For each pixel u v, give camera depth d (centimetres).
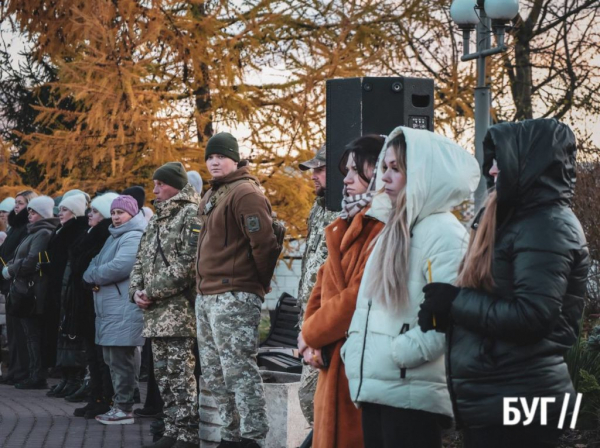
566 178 299
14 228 1110
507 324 289
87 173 1385
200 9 1350
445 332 312
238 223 585
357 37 1323
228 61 1307
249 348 582
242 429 579
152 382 812
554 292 285
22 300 995
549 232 290
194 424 648
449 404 342
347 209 410
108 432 748
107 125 1289
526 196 297
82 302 817
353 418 392
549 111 1745
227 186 597
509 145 298
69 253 845
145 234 666
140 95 1280
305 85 1299
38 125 1812
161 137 1287
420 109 540
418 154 347
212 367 601
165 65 1336
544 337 292
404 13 1338
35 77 1895
